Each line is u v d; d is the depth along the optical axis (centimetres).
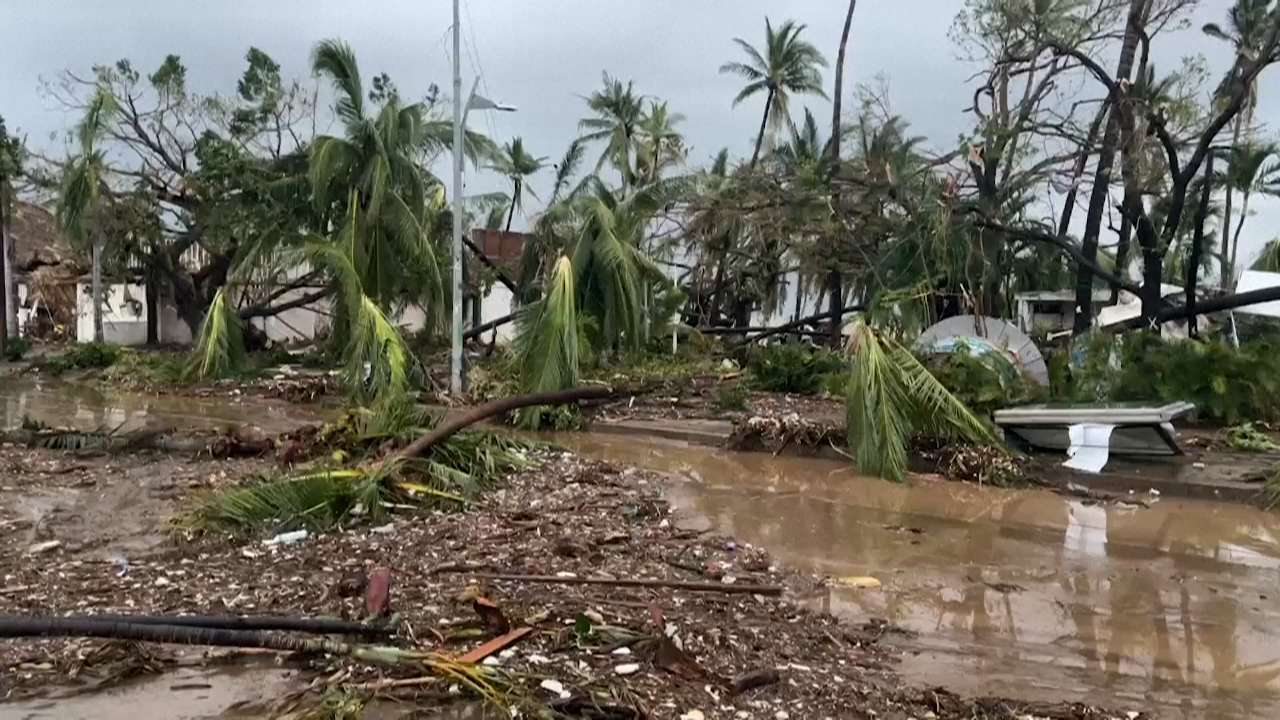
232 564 797
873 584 809
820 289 3700
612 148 4703
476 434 1312
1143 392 1706
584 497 1097
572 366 1694
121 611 663
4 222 3006
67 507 998
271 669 575
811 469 1361
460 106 2062
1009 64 2267
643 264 2570
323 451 1239
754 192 2648
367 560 812
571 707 524
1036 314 3672
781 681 578
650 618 650
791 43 4541
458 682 545
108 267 3328
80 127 2852
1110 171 2252
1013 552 929
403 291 2581
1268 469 1240
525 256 2872
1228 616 743
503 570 791
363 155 2505
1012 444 1384
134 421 1727
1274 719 552
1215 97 2102
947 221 2205
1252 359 1672
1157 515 1101
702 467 1373
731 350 2941
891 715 541
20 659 581
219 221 2836
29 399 2075
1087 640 684
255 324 3938
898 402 1306
